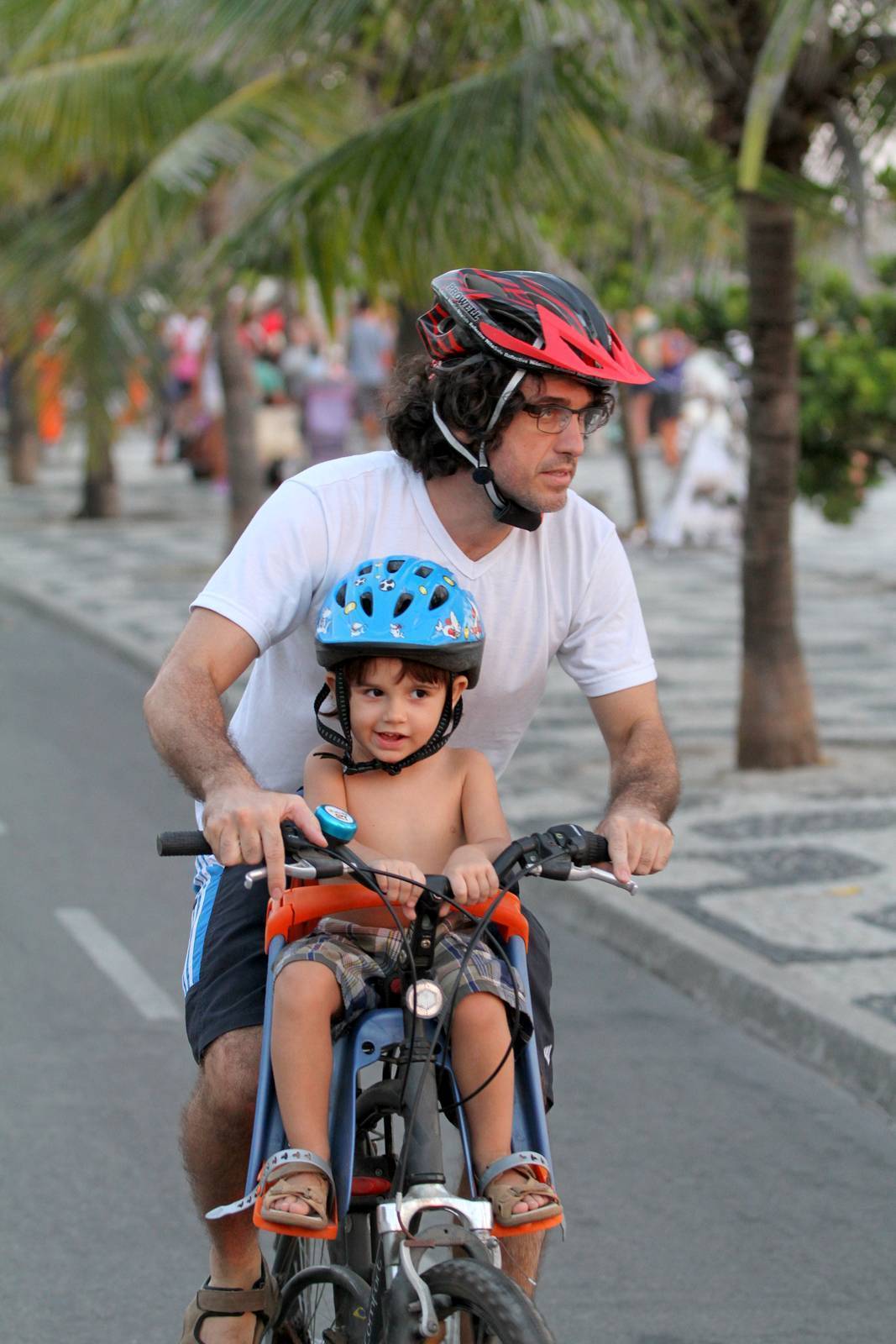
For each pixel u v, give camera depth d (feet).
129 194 53.98
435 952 14.12
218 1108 14.83
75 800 43.98
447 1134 24.30
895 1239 21.80
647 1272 20.85
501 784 42.91
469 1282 12.66
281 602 15.01
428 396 14.90
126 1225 21.79
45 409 77.61
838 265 52.90
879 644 63.67
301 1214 13.07
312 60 45.70
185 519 106.63
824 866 35.70
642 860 14.39
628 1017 29.37
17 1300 19.92
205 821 13.61
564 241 48.26
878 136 40.70
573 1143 24.40
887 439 67.26
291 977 13.87
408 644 13.78
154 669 61.00
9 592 78.79
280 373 119.24
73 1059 27.07
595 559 15.60
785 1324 19.67
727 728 49.03
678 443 131.54
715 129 41.57
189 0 40.65
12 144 54.29
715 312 61.62
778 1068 27.25
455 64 43.73
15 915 34.55
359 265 42.91
